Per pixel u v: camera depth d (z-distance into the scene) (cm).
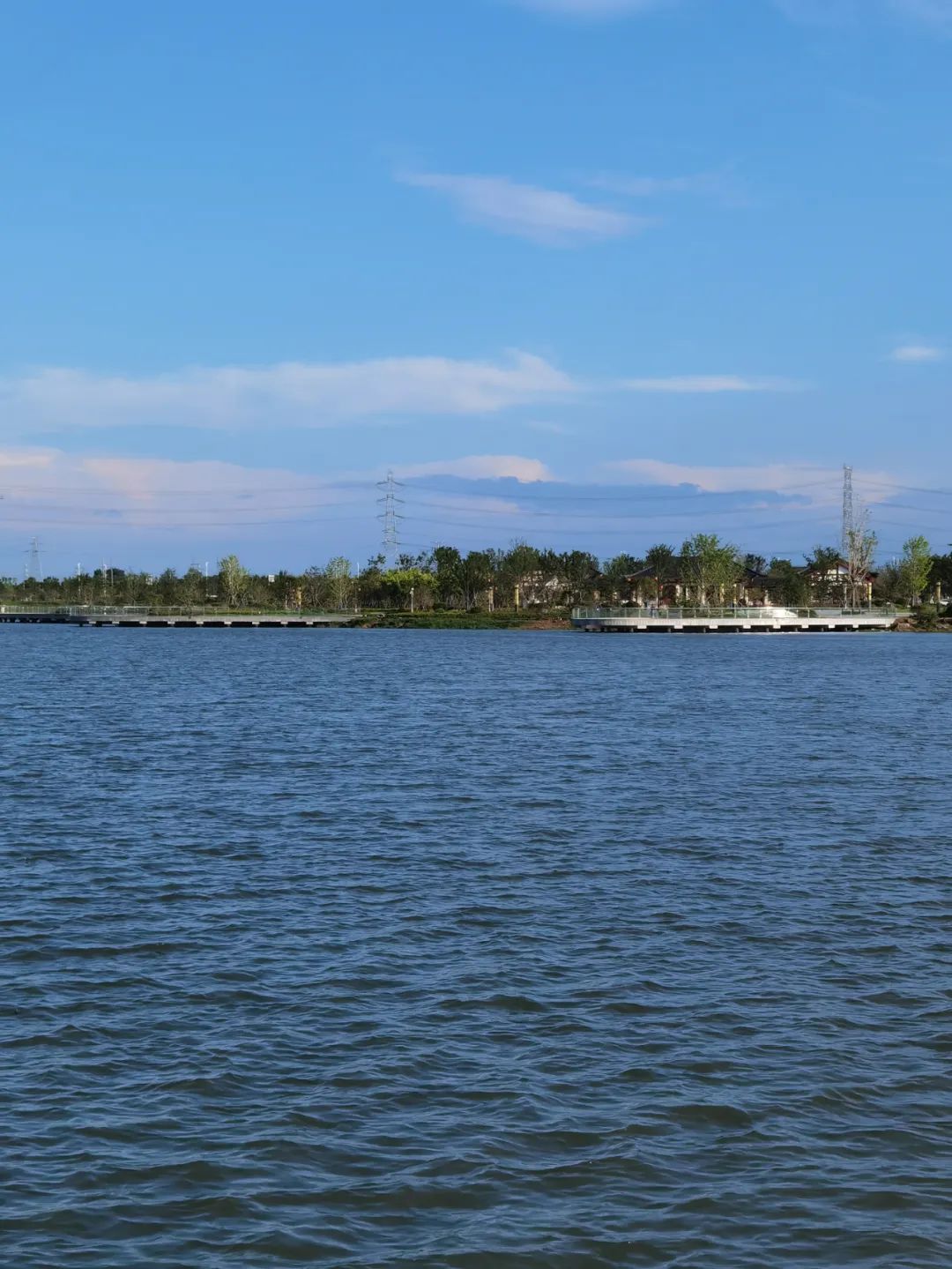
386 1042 2050
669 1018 2164
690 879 3133
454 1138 1725
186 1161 1655
